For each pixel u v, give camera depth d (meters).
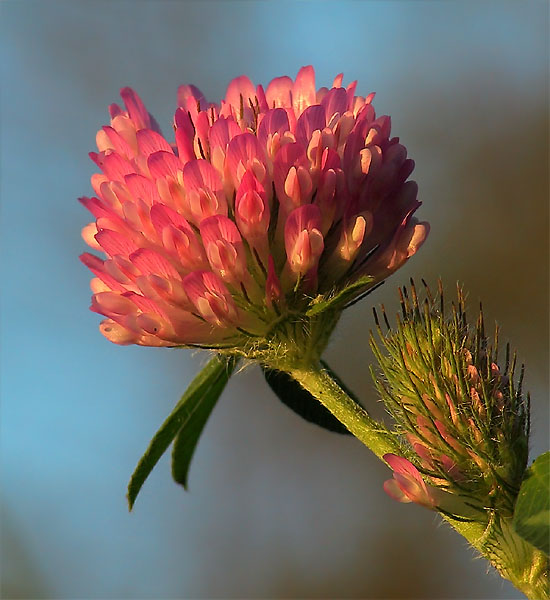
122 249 0.19
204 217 0.19
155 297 0.19
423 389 0.19
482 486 0.19
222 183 0.19
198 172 0.19
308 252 0.19
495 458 0.19
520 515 0.18
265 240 0.19
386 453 0.19
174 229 0.19
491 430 0.19
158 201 0.19
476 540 0.19
